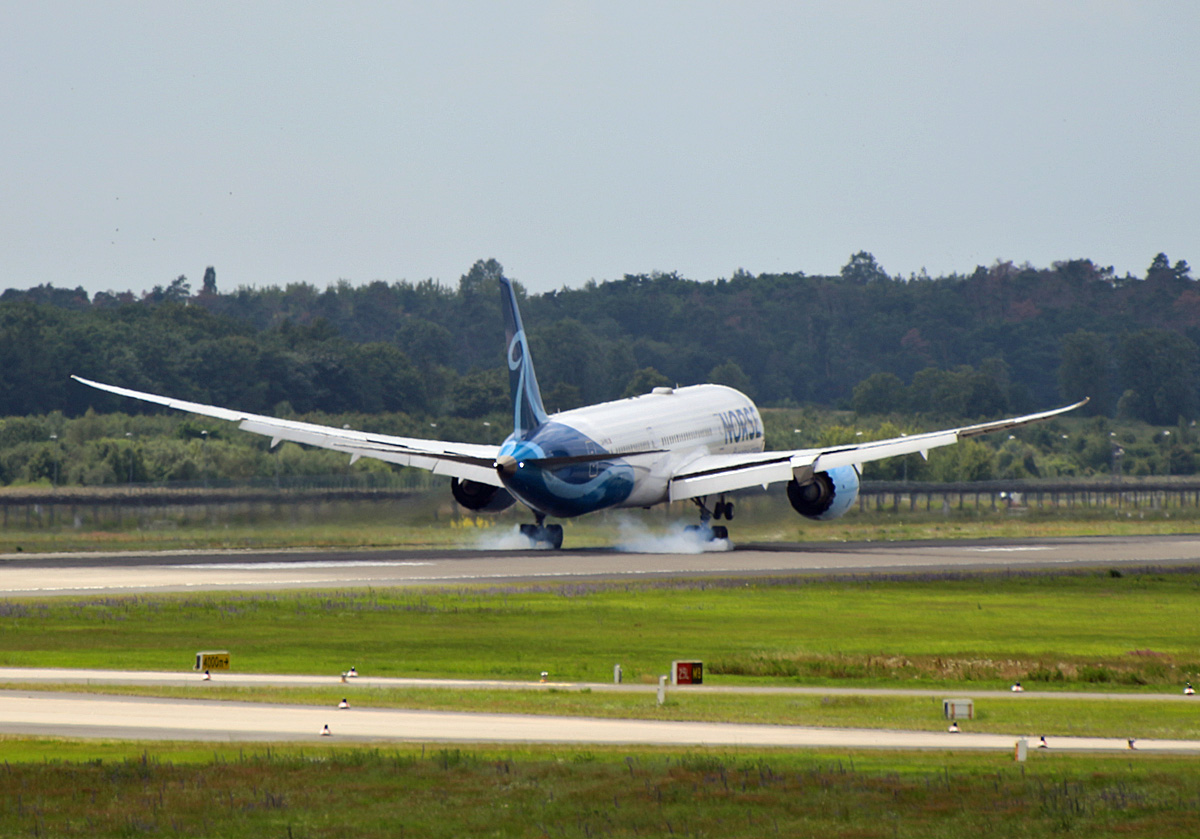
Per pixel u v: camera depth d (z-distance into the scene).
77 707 97.25
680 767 80.44
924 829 70.75
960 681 122.44
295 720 93.31
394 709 98.25
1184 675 125.44
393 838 68.88
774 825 71.12
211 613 158.50
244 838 68.50
